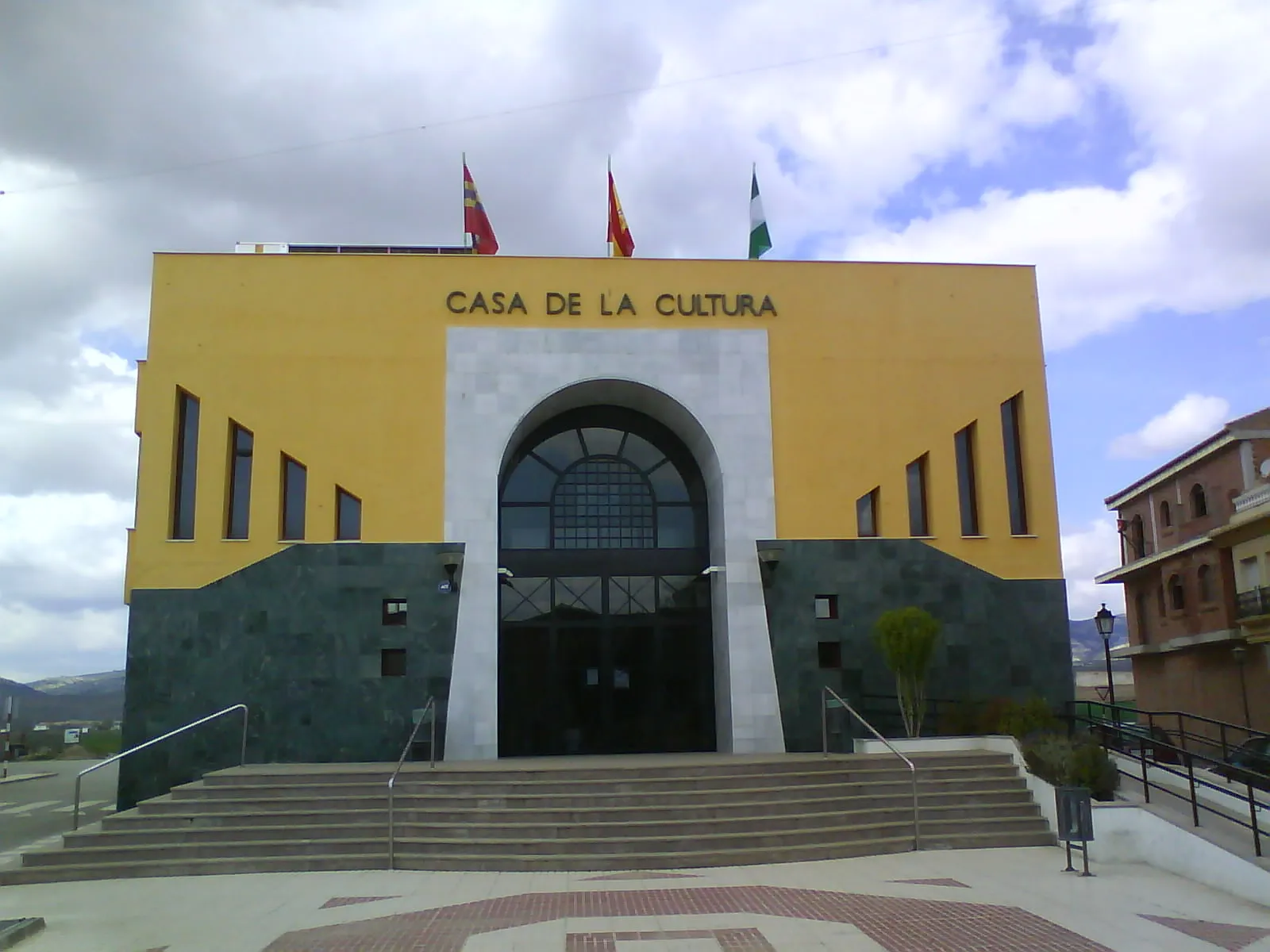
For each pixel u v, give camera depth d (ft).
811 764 53.47
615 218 80.89
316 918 35.32
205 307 68.28
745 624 67.77
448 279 69.92
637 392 71.36
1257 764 61.16
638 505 74.64
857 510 69.87
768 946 30.22
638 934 31.86
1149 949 29.96
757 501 69.21
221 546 65.62
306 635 65.05
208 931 33.55
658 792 49.96
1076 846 46.19
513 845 45.57
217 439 66.95
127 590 66.18
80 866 45.09
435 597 65.98
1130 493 136.15
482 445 68.08
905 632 62.64
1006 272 73.61
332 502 66.85
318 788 51.47
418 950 30.42
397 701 64.59
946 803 51.26
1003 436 71.67
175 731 54.90
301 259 69.41
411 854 45.57
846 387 71.05
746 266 71.97
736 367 70.64
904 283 72.74
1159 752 62.54
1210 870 39.91
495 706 64.80
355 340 68.69
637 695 71.82
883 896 37.14
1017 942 30.68
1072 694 68.23
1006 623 68.90
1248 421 108.68
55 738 182.39
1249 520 100.22
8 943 31.81
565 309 70.18
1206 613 114.42
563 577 73.00
